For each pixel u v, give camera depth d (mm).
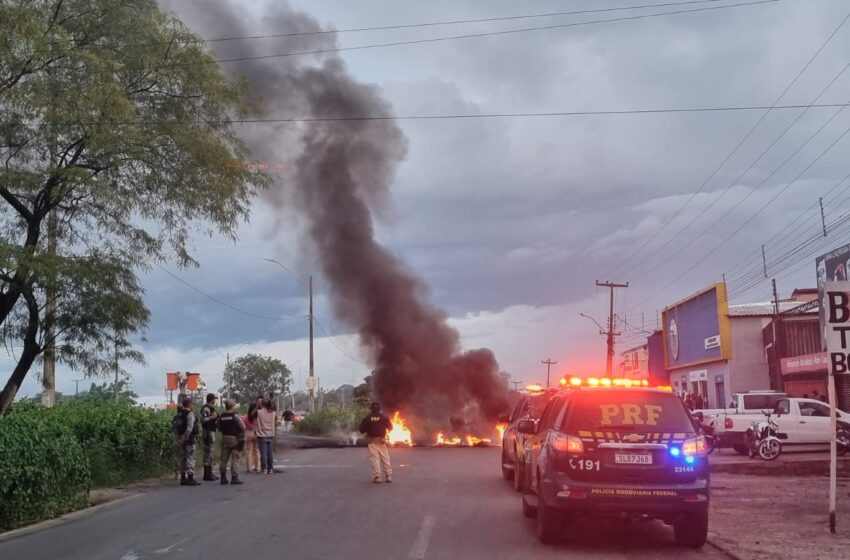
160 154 18969
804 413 23469
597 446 9422
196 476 20016
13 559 9680
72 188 17609
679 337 47812
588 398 9898
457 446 34094
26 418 14078
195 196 19109
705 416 25250
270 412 20562
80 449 14570
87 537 11125
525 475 12000
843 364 10664
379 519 11898
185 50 19562
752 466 19562
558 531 9742
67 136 17984
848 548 9516
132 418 19375
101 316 18391
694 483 9383
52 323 18281
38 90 16859
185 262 19766
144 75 19281
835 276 28203
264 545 9953
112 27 18688
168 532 11234
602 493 9258
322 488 16344
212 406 19406
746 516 12195
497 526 11195
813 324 35688
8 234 18125
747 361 39094
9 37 16406
